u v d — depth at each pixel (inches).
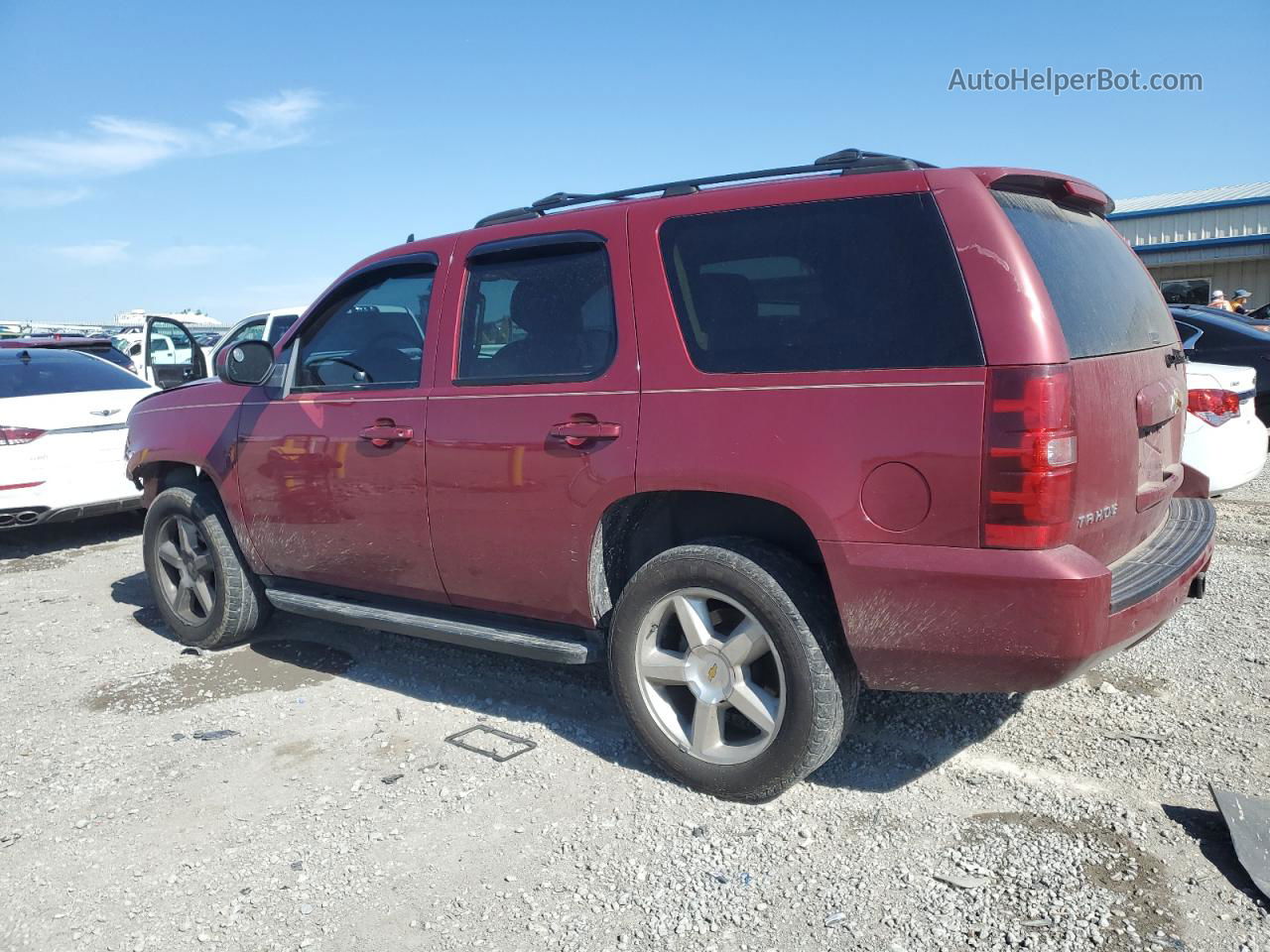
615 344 138.1
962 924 105.7
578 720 163.5
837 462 117.4
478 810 135.5
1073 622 107.3
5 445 292.0
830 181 125.1
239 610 203.3
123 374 355.9
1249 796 127.4
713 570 129.4
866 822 127.2
